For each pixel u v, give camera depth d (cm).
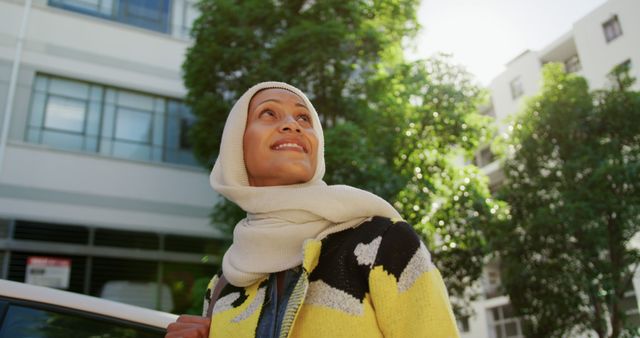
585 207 838
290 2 812
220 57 776
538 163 967
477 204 816
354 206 106
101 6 1124
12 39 1011
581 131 962
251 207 117
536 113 995
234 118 135
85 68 1059
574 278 837
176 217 1071
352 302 94
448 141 817
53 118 1012
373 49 776
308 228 107
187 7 1212
